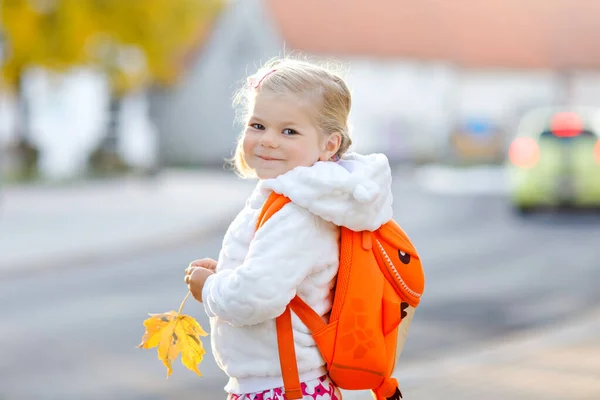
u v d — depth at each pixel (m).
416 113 63.31
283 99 3.46
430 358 9.34
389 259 3.51
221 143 59.50
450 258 17.14
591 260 16.53
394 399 3.58
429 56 63.78
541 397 7.23
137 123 46.03
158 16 37.25
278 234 3.33
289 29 63.22
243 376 3.49
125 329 11.12
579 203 23.36
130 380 8.70
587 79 68.12
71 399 8.02
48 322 11.67
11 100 39.97
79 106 42.00
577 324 10.88
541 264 16.16
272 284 3.29
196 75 59.28
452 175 46.72
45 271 16.98
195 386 8.46
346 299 3.43
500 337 10.31
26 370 9.12
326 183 3.31
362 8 65.06
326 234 3.43
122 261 18.22
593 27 69.56
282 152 3.47
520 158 23.75
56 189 35.34
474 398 7.25
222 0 41.31
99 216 25.59
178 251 19.88
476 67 66.50
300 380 3.47
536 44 68.19
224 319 3.39
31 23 34.44
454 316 11.54
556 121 23.66
